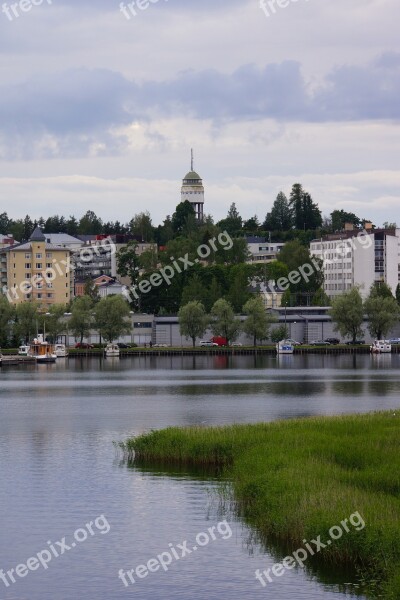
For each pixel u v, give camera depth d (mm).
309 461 110062
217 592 81000
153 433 138875
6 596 81750
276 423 142250
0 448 147500
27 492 113438
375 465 109875
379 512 86625
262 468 109250
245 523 98625
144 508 105062
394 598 73688
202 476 120312
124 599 80625
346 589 80250
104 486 115812
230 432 135000
